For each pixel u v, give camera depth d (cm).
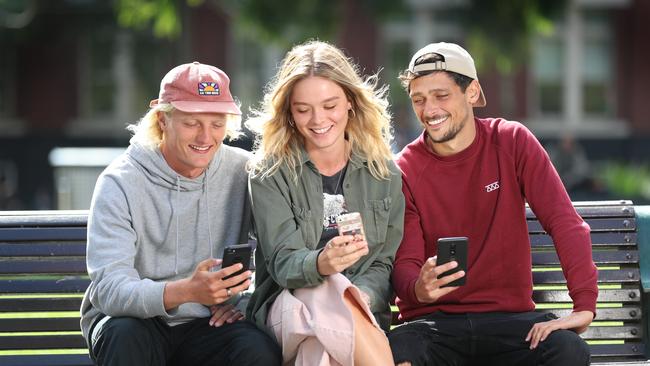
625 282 1038
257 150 964
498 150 979
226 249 838
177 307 931
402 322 1008
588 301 911
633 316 1035
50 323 1005
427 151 995
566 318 908
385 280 959
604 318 1035
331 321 860
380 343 871
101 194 916
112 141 5453
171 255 942
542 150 978
